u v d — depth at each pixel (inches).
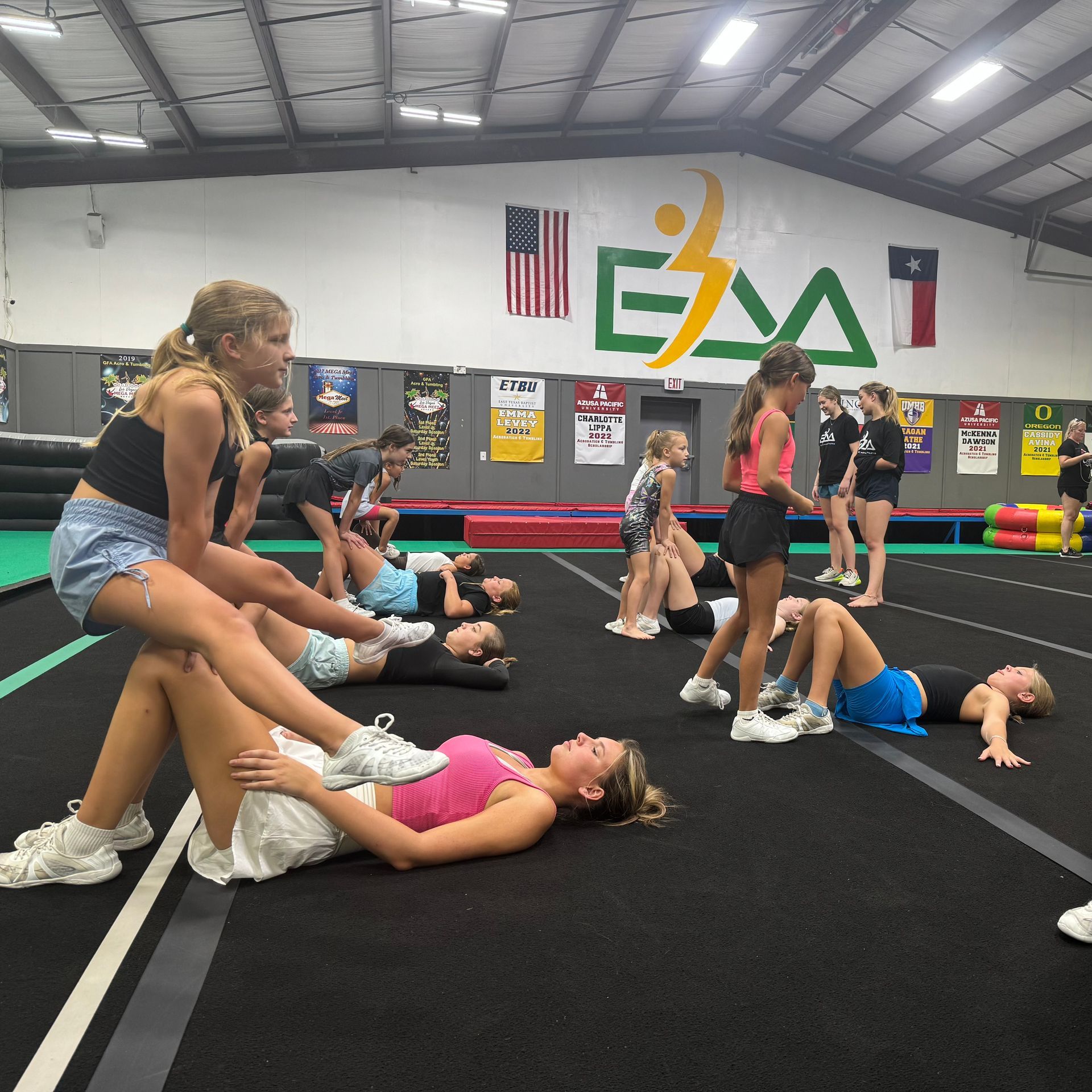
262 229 409.1
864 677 110.6
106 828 63.7
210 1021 48.4
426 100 381.4
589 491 458.6
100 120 361.1
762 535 103.3
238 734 62.6
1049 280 519.2
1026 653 163.5
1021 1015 51.6
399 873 68.3
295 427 416.8
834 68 382.6
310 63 332.2
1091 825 82.5
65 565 60.2
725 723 113.3
